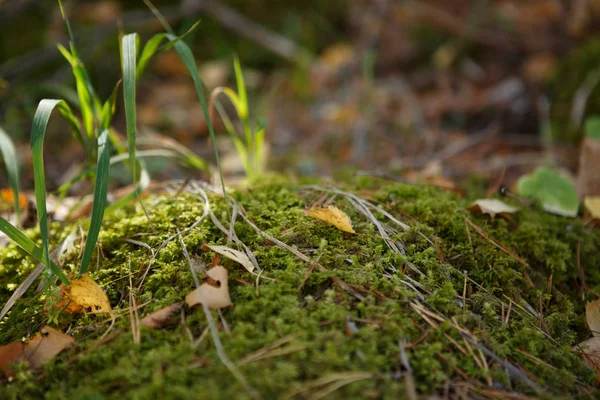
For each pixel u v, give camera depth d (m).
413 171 0.72
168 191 0.57
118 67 1.02
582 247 0.56
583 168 0.64
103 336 0.44
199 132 0.97
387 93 1.07
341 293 0.45
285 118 1.04
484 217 0.55
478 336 0.44
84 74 0.52
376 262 0.47
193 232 0.49
